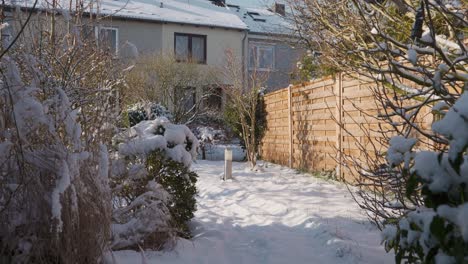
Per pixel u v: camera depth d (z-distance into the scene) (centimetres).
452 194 156
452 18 342
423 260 176
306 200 616
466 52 273
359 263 350
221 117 1520
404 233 190
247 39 1853
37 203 266
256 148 1248
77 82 325
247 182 814
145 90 1275
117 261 328
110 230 315
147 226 366
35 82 286
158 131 463
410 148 186
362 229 449
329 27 470
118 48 416
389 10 413
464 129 144
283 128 1074
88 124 313
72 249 266
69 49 331
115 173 368
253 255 395
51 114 280
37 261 264
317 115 859
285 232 468
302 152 943
